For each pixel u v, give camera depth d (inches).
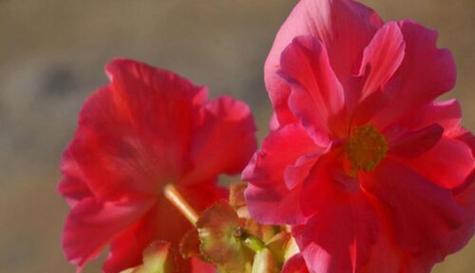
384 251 15.7
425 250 15.8
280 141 15.1
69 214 15.9
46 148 65.1
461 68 67.4
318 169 15.2
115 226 16.2
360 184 15.8
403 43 15.6
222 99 16.7
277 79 15.5
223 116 16.7
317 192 15.3
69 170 15.9
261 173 15.0
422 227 15.8
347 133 15.8
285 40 15.8
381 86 15.8
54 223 59.4
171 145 16.4
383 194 15.8
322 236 15.2
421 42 16.0
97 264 48.8
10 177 63.3
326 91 15.4
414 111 16.2
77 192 16.0
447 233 15.9
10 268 57.1
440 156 16.2
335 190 15.4
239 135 16.8
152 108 16.3
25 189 61.9
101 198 16.0
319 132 15.0
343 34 15.7
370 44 15.5
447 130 16.4
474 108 62.6
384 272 15.6
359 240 15.4
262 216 14.9
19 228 59.2
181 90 16.4
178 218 16.6
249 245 15.4
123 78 16.1
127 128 16.1
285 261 15.3
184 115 16.5
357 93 15.6
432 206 15.8
